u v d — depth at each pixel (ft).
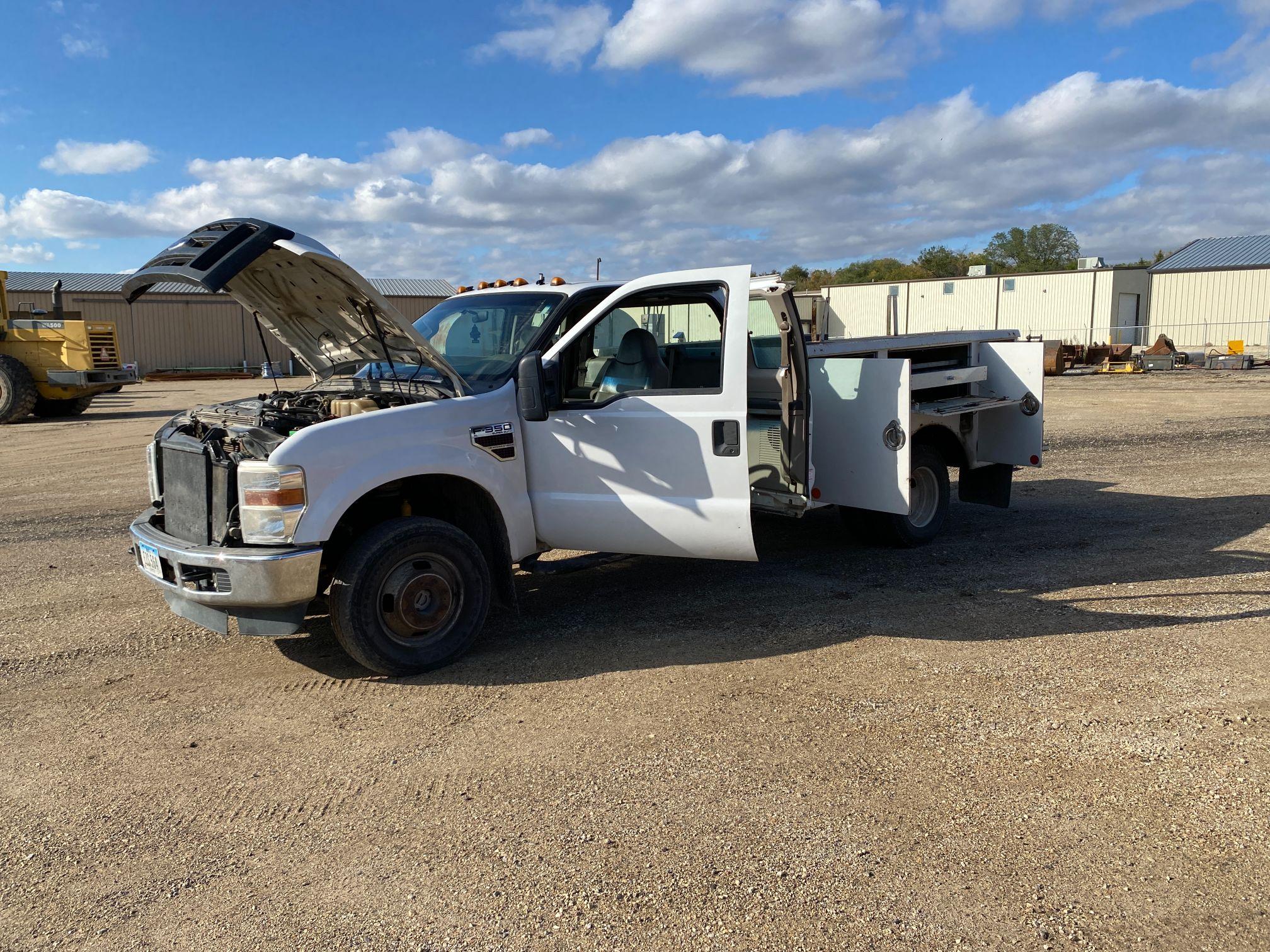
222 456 14.29
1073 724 12.87
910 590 19.44
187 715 13.98
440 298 139.33
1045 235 268.82
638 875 9.61
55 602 19.77
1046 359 89.15
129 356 118.11
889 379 18.30
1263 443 41.14
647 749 12.40
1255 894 9.08
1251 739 12.29
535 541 17.07
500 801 11.21
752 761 12.00
